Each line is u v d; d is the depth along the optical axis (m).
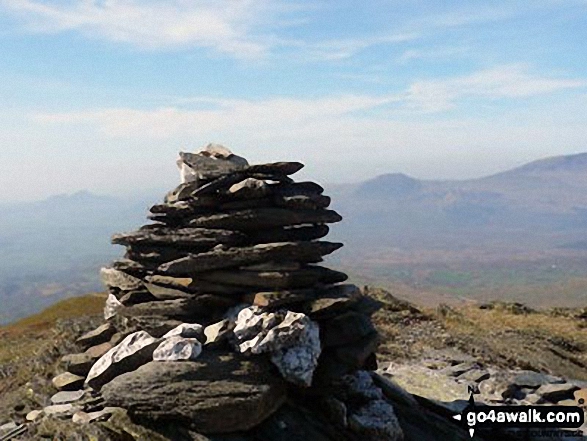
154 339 18.27
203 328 18.48
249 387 16.48
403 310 51.47
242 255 19.16
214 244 19.84
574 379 35.44
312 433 17.41
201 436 15.51
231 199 20.64
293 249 19.50
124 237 20.86
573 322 55.81
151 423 15.71
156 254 20.47
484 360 36.75
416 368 31.84
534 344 43.88
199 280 19.72
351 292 20.72
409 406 22.97
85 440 15.32
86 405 17.66
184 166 21.77
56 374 24.47
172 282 19.86
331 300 19.56
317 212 20.77
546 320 56.75
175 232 20.53
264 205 20.45
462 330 46.69
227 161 22.39
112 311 22.12
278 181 20.89
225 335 17.88
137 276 21.23
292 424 17.42
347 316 20.25
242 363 17.23
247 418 16.09
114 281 21.48
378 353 36.22
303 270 19.83
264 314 18.47
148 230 21.03
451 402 26.23
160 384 15.89
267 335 17.81
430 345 39.50
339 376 19.19
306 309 19.42
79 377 20.56
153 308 19.66
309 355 18.14
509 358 38.06
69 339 30.06
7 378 28.22
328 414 18.83
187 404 15.63
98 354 20.53
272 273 19.09
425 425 21.78
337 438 18.03
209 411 15.58
